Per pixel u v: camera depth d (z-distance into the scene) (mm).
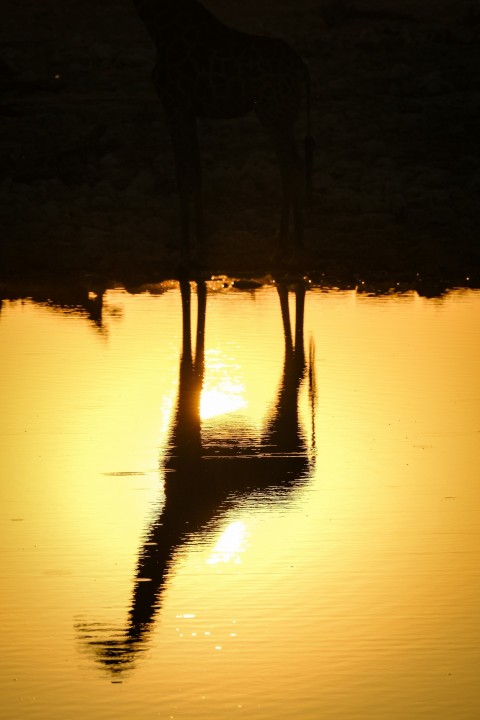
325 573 20328
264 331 40031
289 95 52375
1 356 36375
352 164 70562
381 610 18906
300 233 52750
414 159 72750
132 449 27500
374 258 53656
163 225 58688
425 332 39781
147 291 47938
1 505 23812
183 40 52656
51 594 19562
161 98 53031
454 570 20422
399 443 27984
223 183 66125
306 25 131375
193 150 53000
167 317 42531
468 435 28578
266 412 30562
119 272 51531
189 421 29734
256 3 151250
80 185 68375
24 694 16516
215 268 52406
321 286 49000
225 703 16219
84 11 147625
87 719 15867
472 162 70938
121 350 37219
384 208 62719
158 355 36562
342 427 29250
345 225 59719
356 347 37625
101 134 73500
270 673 16953
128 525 22609
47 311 43688
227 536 22047
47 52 108750
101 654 17516
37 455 27047
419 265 52562
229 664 17234
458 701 16281
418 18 135250
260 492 24469
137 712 16016
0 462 26578
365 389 32688
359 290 48125
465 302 45344
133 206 63312
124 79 95688
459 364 35375
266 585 19781
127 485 24969
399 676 16906
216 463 26453
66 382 33344
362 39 112562
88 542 21797
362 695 16406
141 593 19531
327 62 99625
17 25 135000
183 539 21875
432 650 17641
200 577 20203
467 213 61531
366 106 84688
